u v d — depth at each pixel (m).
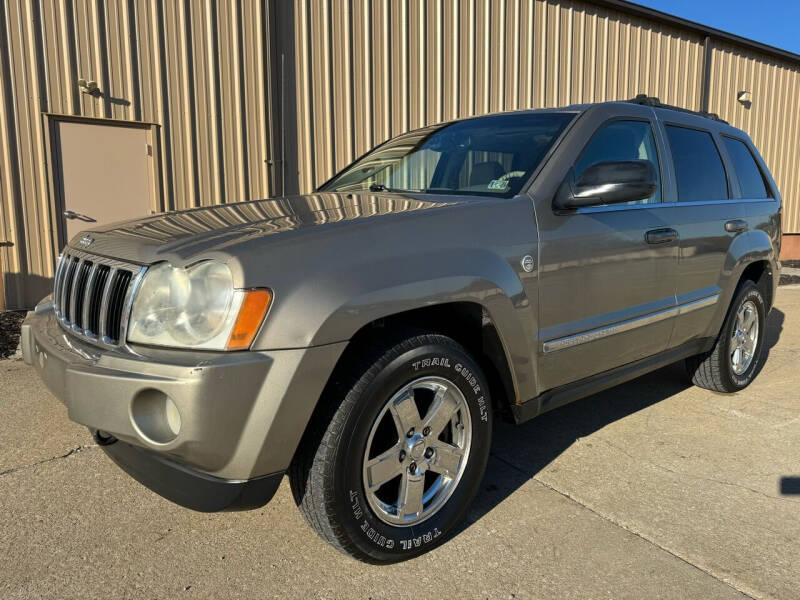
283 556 2.30
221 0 7.40
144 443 1.87
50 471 2.94
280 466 1.93
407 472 2.23
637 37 11.52
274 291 1.88
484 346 2.45
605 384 3.05
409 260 2.16
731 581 2.14
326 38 8.16
